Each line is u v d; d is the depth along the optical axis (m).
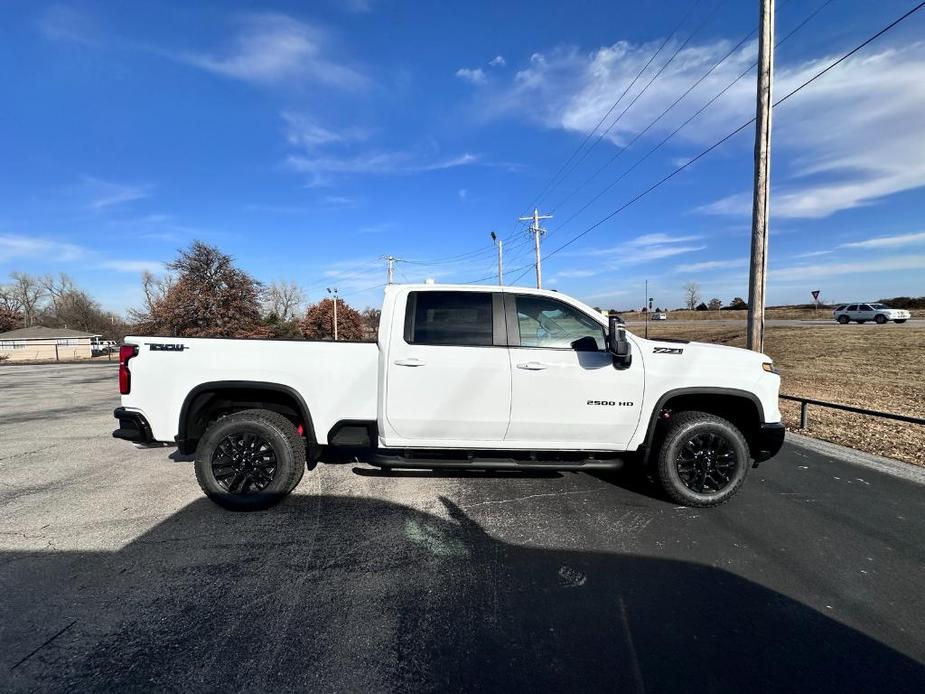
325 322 65.00
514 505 4.28
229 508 4.12
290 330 58.78
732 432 4.18
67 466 5.51
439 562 3.28
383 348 4.14
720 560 3.32
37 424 8.28
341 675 2.23
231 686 2.15
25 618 2.62
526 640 2.49
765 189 8.77
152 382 4.11
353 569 3.17
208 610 2.71
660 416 4.39
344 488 4.69
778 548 3.50
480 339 4.19
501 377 4.10
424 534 3.70
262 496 4.09
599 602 2.83
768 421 4.26
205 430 4.43
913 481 4.97
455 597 2.87
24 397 12.50
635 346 4.25
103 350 50.81
